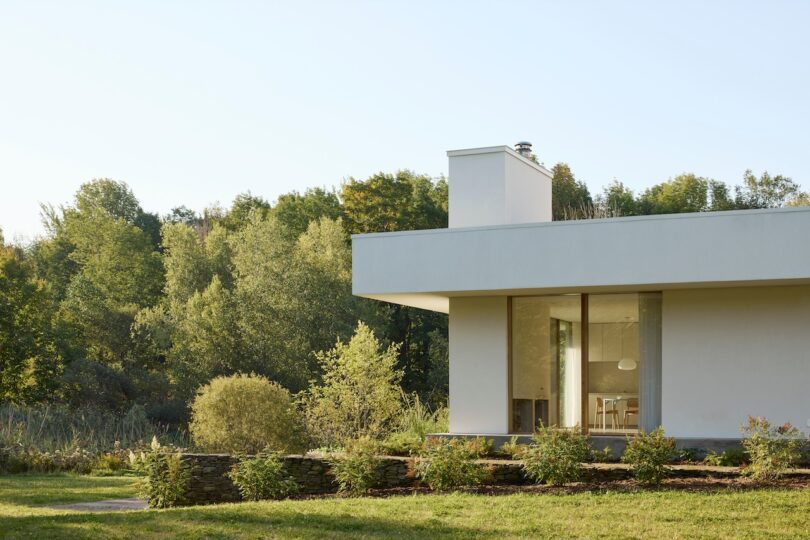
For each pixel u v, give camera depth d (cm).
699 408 1456
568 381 1560
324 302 3834
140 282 4906
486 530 927
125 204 6028
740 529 905
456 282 1495
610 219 1407
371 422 2400
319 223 4619
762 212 1320
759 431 1218
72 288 4312
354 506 1098
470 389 1606
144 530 954
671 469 1217
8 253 3788
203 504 1389
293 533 927
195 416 2128
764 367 1426
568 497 1097
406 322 4319
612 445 1466
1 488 1648
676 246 1366
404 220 4459
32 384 3628
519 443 1538
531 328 1591
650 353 1509
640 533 898
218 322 3831
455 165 1731
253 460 1355
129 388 3822
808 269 1291
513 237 1465
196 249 4394
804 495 1054
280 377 3744
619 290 1503
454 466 1248
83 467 2070
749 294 1441
